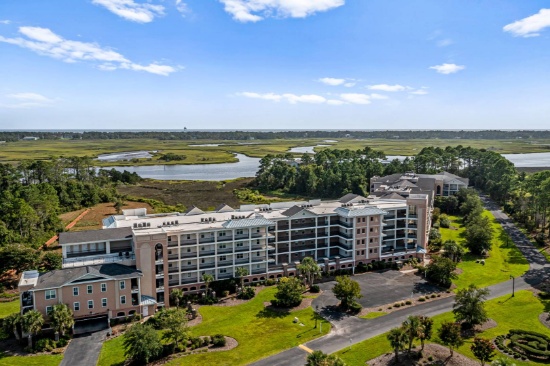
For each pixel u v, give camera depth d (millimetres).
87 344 80875
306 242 124125
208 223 112312
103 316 89500
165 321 78938
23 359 75062
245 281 111125
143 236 93688
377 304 99062
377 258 126000
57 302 85125
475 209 174500
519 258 131375
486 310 94438
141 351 72000
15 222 139125
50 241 144250
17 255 110062
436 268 110750
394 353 76125
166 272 97312
